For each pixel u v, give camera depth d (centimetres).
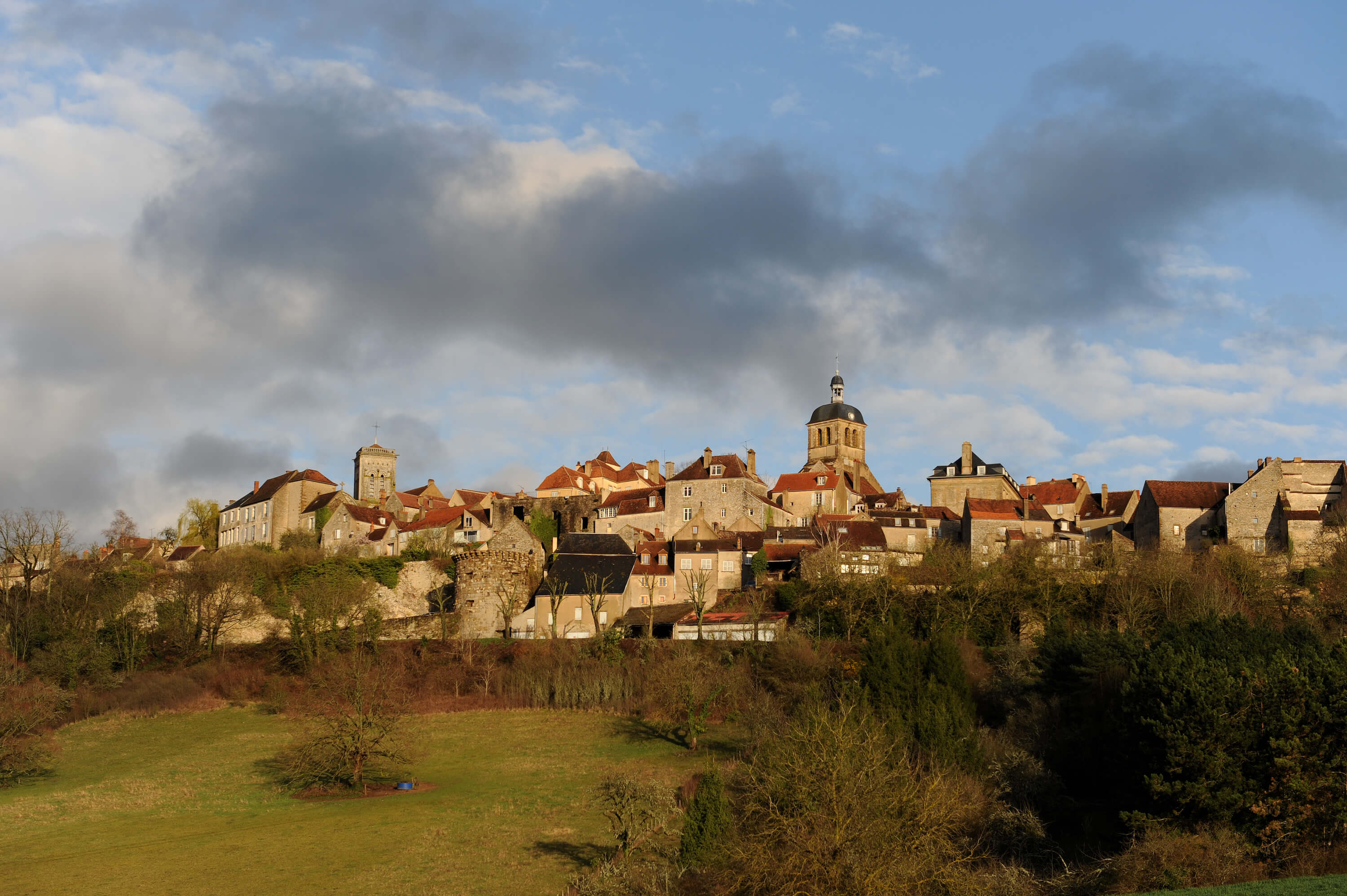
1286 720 4491
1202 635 5972
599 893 4394
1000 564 9194
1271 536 10162
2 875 5062
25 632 9631
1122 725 5119
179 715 8644
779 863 3775
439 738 7681
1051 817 5116
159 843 5550
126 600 10175
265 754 7506
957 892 3841
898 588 8931
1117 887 4034
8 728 7100
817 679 7325
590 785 6400
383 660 8725
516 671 8600
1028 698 6450
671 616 9538
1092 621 8275
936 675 6288
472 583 9988
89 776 7088
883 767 4225
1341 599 7956
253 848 5428
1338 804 4294
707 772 4488
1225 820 4488
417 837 5544
